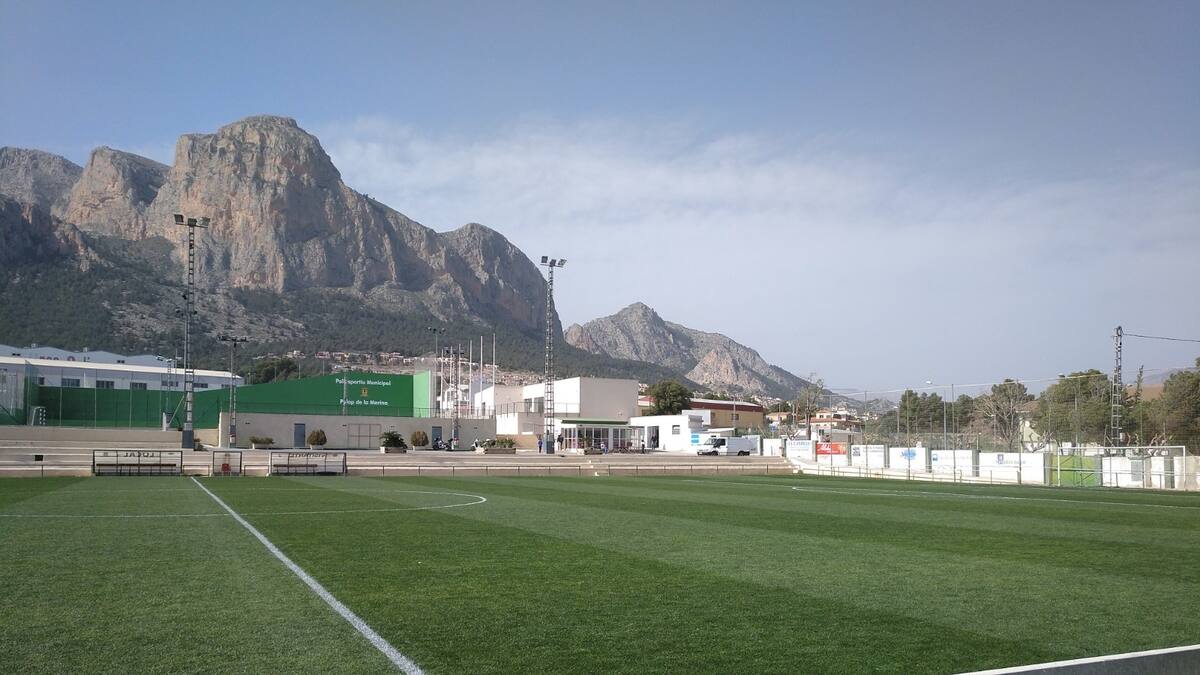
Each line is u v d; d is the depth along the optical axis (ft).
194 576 41.52
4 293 637.30
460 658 26.53
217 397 303.27
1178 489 142.10
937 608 35.22
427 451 267.80
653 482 150.71
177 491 107.96
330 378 328.90
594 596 37.06
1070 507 96.94
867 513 84.79
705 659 26.76
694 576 42.86
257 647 27.68
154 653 26.94
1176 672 22.79
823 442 222.89
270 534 60.03
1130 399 202.28
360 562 46.70
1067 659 27.50
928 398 209.46
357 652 27.12
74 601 35.09
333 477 157.69
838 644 28.94
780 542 58.39
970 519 78.89
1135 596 38.52
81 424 275.59
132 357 432.66
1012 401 192.24
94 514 74.59
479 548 53.21
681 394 430.20
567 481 150.00
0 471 145.18
